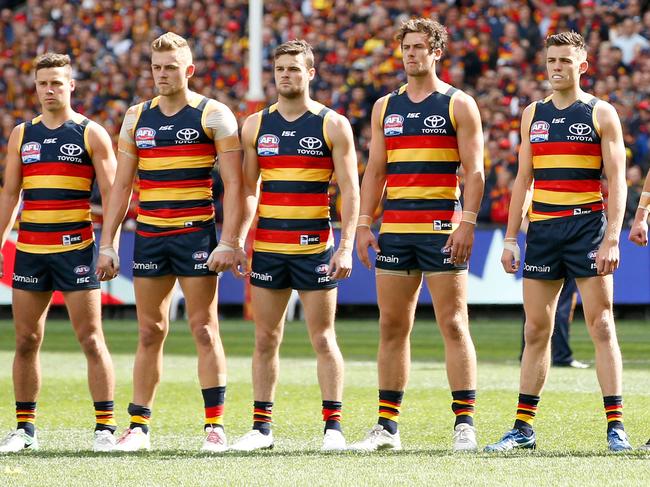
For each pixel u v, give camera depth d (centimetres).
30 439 1886
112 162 1927
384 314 1870
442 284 1844
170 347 4009
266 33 6506
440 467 1590
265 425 1859
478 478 1493
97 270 1881
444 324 1856
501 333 4694
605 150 1811
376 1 6488
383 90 6147
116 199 1900
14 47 6906
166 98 1877
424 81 1869
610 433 1792
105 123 6456
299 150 1861
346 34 6406
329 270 1867
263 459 1686
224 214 1875
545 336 1838
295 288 1873
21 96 6738
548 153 1842
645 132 5697
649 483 1454
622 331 4769
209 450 1805
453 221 1853
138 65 6600
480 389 2705
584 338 4447
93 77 6688
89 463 1648
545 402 2441
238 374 3089
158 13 6806
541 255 1842
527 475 1515
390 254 1862
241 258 1877
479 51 6209
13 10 7312
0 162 6372
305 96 1883
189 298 1861
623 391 2634
